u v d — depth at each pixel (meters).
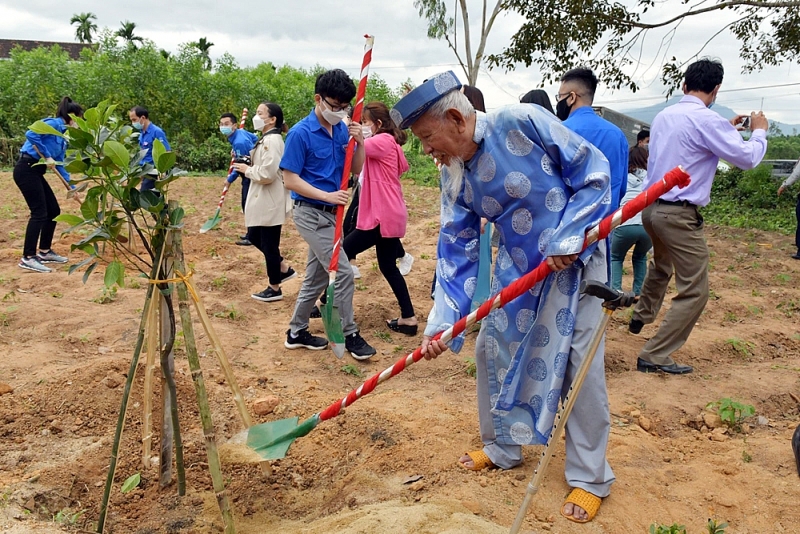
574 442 3.16
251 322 6.16
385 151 5.43
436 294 3.25
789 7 13.67
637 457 3.78
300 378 4.83
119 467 3.42
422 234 10.82
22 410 3.80
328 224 5.00
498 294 2.86
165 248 2.80
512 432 3.21
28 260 7.49
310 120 4.89
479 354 3.40
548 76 15.59
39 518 2.98
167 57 23.97
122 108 22.19
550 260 2.80
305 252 9.32
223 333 5.67
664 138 4.88
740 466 3.70
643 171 6.58
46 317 5.73
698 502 3.36
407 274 7.91
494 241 5.27
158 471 3.43
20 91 21.91
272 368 5.02
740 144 4.63
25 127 21.61
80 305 6.18
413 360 2.92
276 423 3.04
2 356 4.83
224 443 3.72
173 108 22.94
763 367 5.50
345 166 4.35
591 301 3.03
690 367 5.22
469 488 3.25
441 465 3.52
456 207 3.16
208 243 9.34
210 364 4.93
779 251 10.84
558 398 3.01
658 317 6.68
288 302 6.77
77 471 3.34
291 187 4.75
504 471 3.49
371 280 7.60
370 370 5.15
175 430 3.15
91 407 3.83
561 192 2.90
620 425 4.23
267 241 6.52
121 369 4.12
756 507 3.33
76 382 3.98
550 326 3.04
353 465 3.61
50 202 7.68
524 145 2.85
